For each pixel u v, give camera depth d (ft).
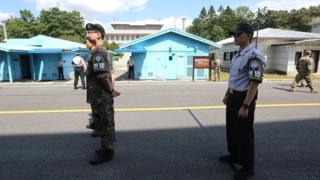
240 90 11.21
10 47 55.42
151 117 22.31
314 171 12.42
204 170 12.52
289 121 20.88
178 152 14.67
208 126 19.62
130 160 13.64
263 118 21.79
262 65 10.47
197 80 58.18
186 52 60.95
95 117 13.19
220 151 14.80
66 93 37.58
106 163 13.29
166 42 60.59
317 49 71.61
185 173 12.24
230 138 12.60
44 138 16.96
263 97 32.45
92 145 15.67
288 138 16.89
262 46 79.71
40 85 49.39
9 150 14.99
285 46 72.64
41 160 13.65
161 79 60.70
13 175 12.09
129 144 15.88
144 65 61.11
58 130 18.60
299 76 37.35
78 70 42.60
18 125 20.01
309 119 21.48
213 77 63.26
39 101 30.73
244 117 10.76
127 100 30.78
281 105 27.27
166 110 25.08
